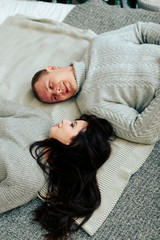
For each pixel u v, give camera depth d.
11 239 0.81
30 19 1.40
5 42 1.33
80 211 0.82
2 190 0.85
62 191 0.86
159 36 1.04
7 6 1.51
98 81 0.98
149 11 1.30
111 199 0.85
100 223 0.81
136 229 0.79
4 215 0.87
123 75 0.95
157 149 0.95
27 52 1.27
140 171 0.90
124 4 1.67
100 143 0.86
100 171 0.90
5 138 0.95
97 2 1.40
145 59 0.95
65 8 1.44
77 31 1.31
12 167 0.85
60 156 0.88
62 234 0.80
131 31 1.09
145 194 0.85
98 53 1.04
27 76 1.18
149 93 0.93
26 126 0.98
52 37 1.32
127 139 0.94
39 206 0.88
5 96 1.13
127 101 0.97
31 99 1.12
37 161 0.90
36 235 0.81
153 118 0.86
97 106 0.94
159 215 0.80
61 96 1.01
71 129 0.87
